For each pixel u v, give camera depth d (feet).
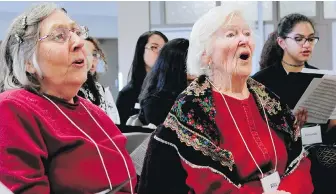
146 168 5.49
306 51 8.73
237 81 5.70
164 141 5.43
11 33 4.51
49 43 4.48
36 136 4.22
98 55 8.80
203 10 17.49
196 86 5.74
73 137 4.46
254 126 5.70
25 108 4.23
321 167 7.68
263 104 5.92
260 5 16.65
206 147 5.37
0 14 25.55
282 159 5.74
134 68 11.34
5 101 4.17
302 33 8.67
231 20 5.60
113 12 29.94
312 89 7.57
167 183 5.36
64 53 4.49
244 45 5.56
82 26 4.91
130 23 17.88
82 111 4.84
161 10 17.79
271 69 8.54
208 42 5.67
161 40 11.29
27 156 4.10
